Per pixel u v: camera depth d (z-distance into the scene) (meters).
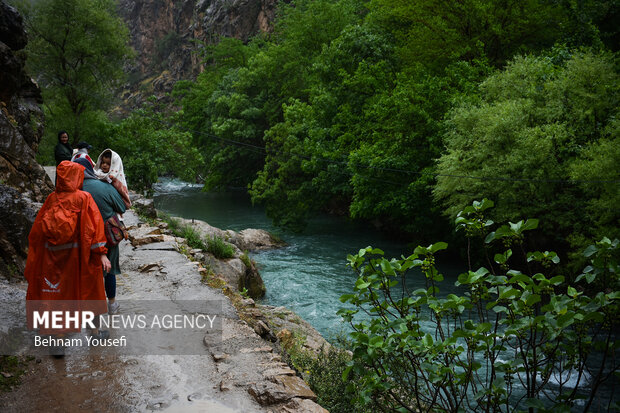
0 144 8.87
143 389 3.83
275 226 31.47
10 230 6.07
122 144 29.62
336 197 35.88
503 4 27.41
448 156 18.17
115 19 36.91
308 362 5.98
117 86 37.31
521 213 17.02
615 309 3.04
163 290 6.54
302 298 16.20
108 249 5.17
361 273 3.77
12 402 3.54
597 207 14.67
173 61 128.12
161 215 15.00
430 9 28.94
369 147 24.44
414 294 3.65
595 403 8.64
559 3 27.72
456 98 20.81
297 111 34.47
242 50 61.00
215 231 16.14
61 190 4.33
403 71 27.44
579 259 14.59
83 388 3.80
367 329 3.74
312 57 42.34
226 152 46.97
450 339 3.32
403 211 23.00
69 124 32.16
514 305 3.27
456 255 23.39
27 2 33.56
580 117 16.44
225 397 3.79
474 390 3.51
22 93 14.77
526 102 17.52
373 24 32.16
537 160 16.33
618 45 28.27
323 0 42.34
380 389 3.55
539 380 9.69
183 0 136.00
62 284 4.28
